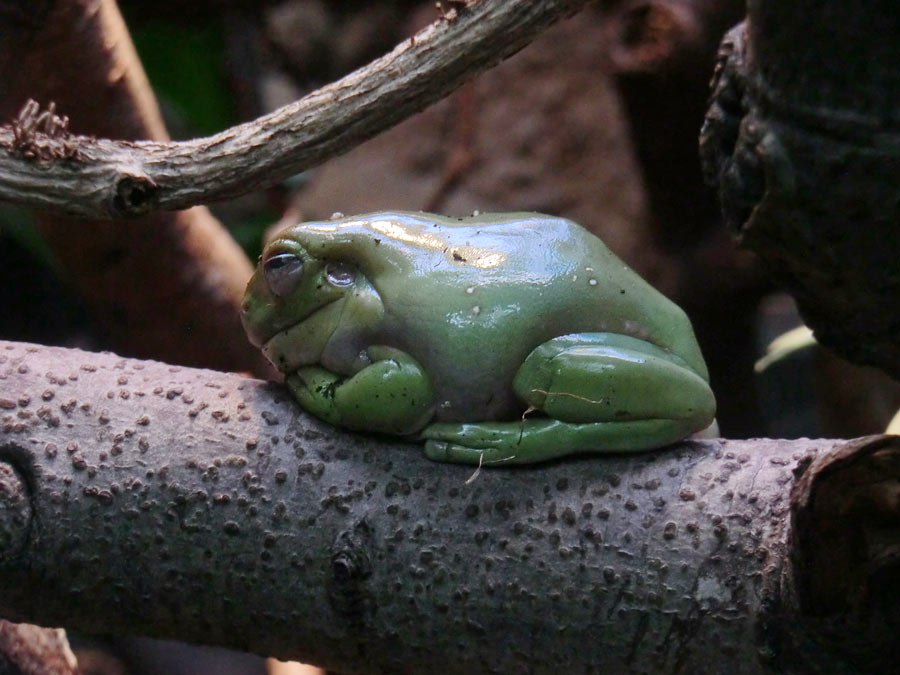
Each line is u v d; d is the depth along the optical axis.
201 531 0.88
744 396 1.51
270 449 0.89
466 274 0.90
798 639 0.86
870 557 0.85
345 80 0.86
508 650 0.88
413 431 0.89
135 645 1.54
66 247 1.04
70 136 0.87
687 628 0.87
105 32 1.02
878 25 0.80
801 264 0.82
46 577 0.89
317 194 1.62
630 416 0.89
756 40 0.81
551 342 0.89
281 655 0.89
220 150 0.87
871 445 0.85
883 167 0.81
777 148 0.81
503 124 1.55
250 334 0.91
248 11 1.70
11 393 0.89
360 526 0.88
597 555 0.88
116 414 0.89
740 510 0.87
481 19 0.86
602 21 1.51
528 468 0.89
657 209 1.42
